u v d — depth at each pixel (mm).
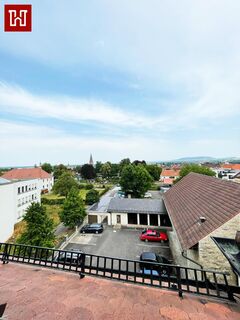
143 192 33844
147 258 12461
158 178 69688
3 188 21375
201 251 8977
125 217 23906
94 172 83438
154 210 23406
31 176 51344
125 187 34125
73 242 18469
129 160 84125
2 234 20938
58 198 41469
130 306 4531
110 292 5098
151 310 4426
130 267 13523
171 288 5344
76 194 23656
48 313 4148
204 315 4328
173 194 22516
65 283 5488
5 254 6832
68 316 4074
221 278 8617
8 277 5777
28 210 15711
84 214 23594
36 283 5441
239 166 84750
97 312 4250
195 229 10500
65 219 22281
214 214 10508
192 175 24125
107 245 17656
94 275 5926
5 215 21578
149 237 18375
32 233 14969
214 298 4992
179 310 4461
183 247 9773
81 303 4555
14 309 4238
